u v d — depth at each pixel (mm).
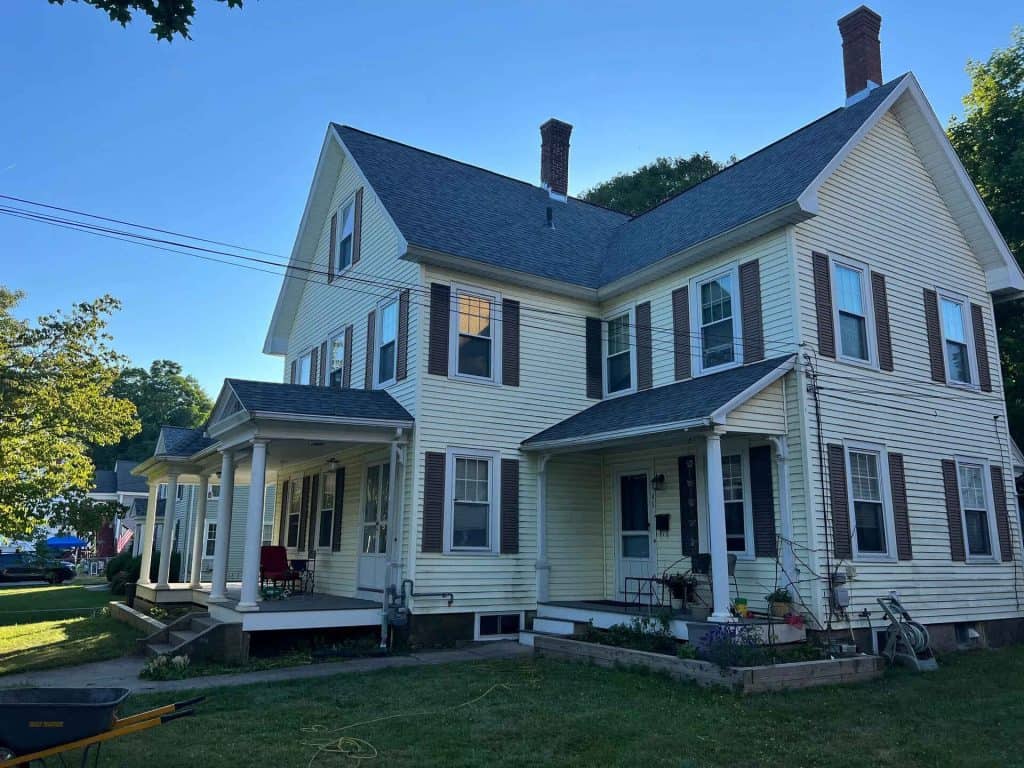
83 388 17906
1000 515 14188
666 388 13781
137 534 37625
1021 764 6422
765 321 12203
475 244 14453
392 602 12344
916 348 13516
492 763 6207
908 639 10734
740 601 11102
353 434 12594
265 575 15062
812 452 11312
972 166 20688
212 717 7695
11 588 28234
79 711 5180
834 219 12680
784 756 6535
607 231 18609
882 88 14109
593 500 14828
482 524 13492
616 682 9359
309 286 18797
